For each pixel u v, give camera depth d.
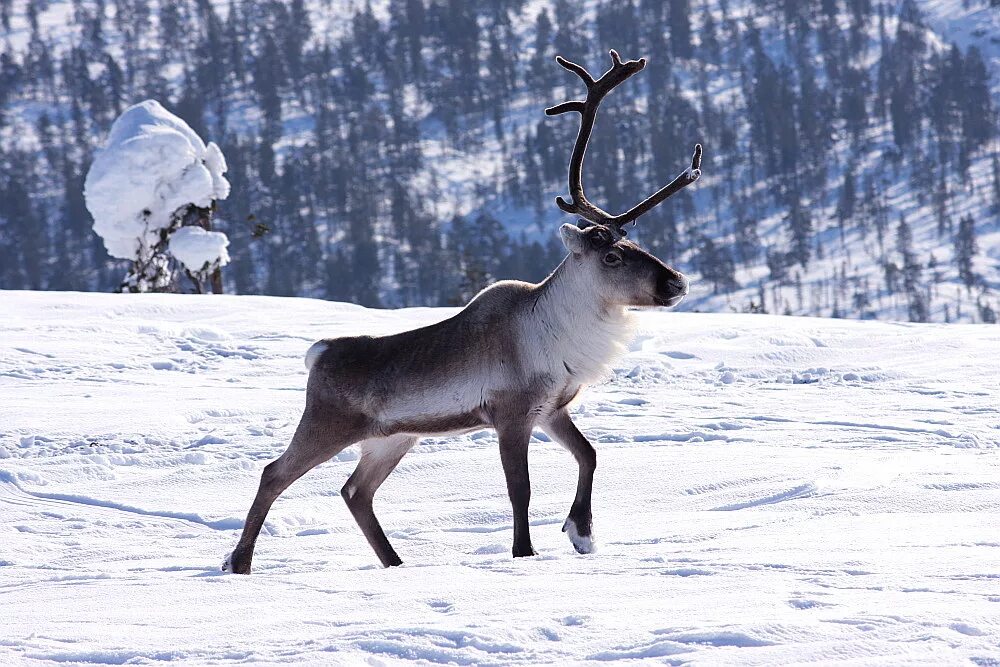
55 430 38.31
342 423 22.44
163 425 39.16
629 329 22.70
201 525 27.14
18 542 24.91
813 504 24.30
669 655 11.64
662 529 22.83
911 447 33.44
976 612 12.66
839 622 12.54
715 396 45.31
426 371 22.16
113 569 21.48
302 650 12.61
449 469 31.45
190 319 69.12
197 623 14.74
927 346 58.03
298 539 25.16
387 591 16.25
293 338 62.12
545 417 22.55
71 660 12.90
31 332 61.09
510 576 16.97
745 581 15.26
